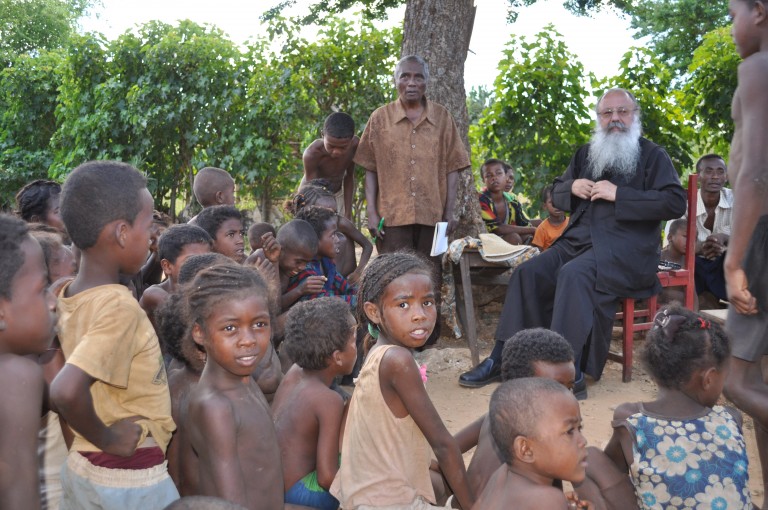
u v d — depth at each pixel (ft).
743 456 8.91
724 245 21.25
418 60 19.19
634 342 20.86
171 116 34.06
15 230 6.34
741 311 10.77
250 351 7.76
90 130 37.73
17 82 47.60
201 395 7.87
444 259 18.79
